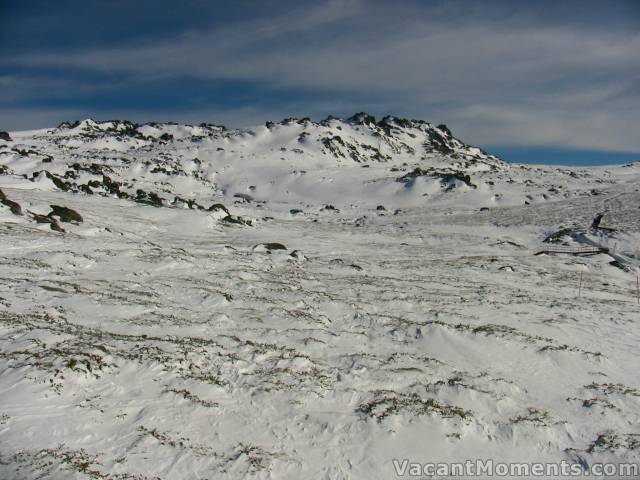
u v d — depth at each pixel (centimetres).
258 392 1296
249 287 2514
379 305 2345
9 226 3247
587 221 6925
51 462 888
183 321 1803
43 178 6688
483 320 2152
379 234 6769
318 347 1711
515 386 1479
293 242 5416
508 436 1198
